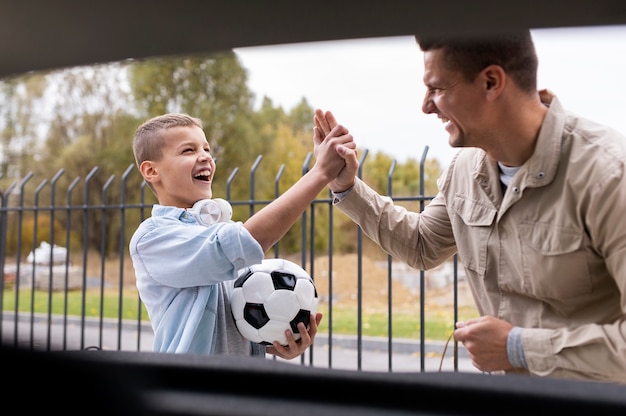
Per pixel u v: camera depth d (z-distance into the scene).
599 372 1.25
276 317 1.74
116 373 0.47
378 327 8.92
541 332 1.30
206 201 1.78
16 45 0.41
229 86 17.89
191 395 0.45
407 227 1.93
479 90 1.21
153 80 17.88
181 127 1.87
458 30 0.37
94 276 16.88
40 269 15.50
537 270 1.40
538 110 1.35
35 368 0.45
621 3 0.34
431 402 0.43
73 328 9.02
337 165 1.69
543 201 1.37
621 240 1.23
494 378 0.45
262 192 17.12
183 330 1.62
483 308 1.63
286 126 18.39
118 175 18.19
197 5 0.37
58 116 18.56
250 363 0.49
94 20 0.38
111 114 18.47
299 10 0.36
